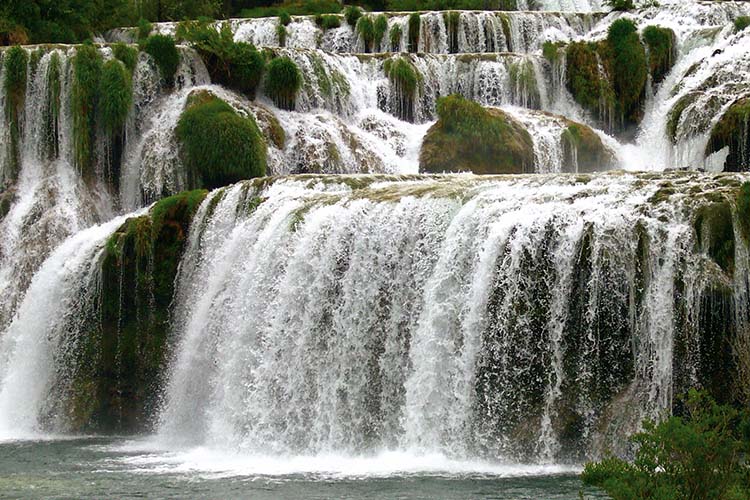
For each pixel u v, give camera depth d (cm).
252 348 2427
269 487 1794
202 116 3275
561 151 3359
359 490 1741
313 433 2272
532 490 1709
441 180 2608
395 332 2227
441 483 1792
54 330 2888
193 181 3272
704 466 1215
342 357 2278
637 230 1989
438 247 2222
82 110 3381
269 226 2511
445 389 2116
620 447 1914
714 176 2131
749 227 1911
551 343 2019
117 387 2789
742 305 1909
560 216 2064
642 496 1185
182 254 2791
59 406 2820
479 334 2091
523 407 2025
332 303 2323
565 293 2019
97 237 2978
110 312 2823
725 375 1894
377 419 2205
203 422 2531
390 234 2289
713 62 3334
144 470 2039
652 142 3259
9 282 3111
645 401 1927
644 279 1966
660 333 1934
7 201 3284
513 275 2070
